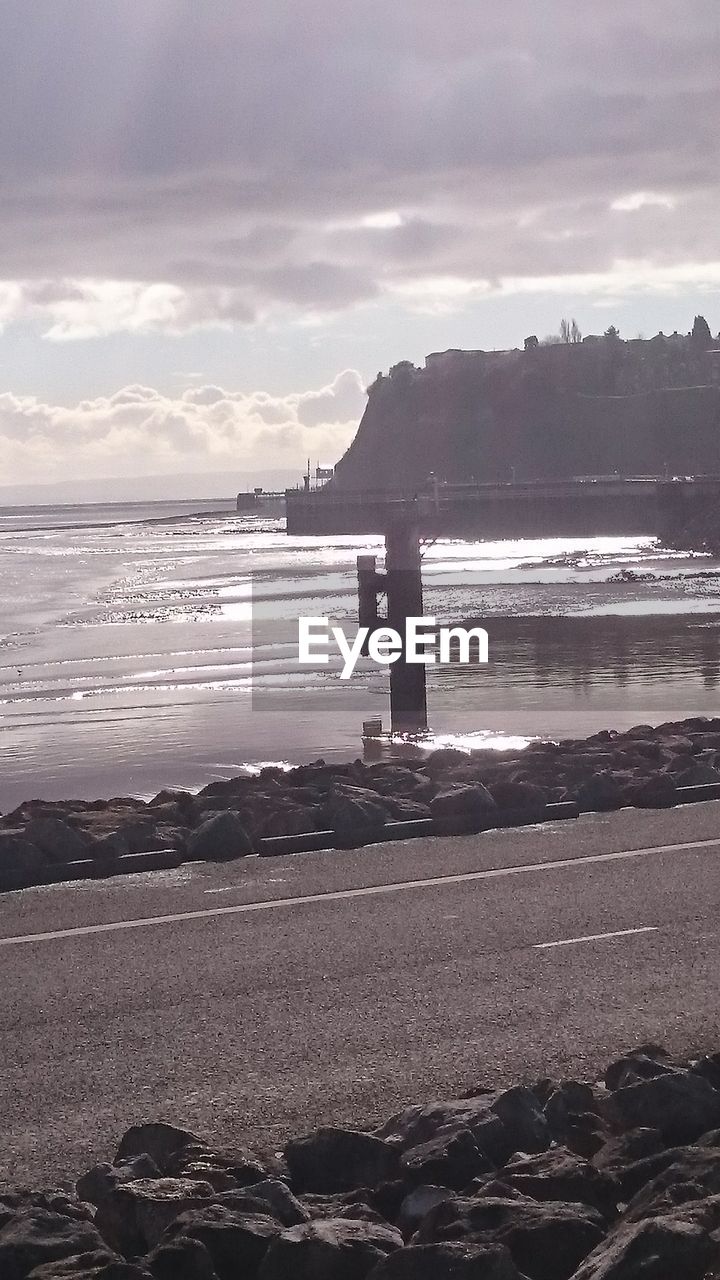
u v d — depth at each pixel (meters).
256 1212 5.50
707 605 65.56
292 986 8.88
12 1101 7.16
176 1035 8.05
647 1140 6.12
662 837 13.11
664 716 31.12
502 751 20.17
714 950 9.37
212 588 94.75
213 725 32.78
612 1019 8.07
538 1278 5.13
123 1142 6.35
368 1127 6.68
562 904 10.68
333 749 28.27
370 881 11.63
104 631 65.00
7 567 134.75
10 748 30.22
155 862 12.56
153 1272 5.02
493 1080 7.21
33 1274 5.09
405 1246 5.16
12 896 11.50
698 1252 4.82
